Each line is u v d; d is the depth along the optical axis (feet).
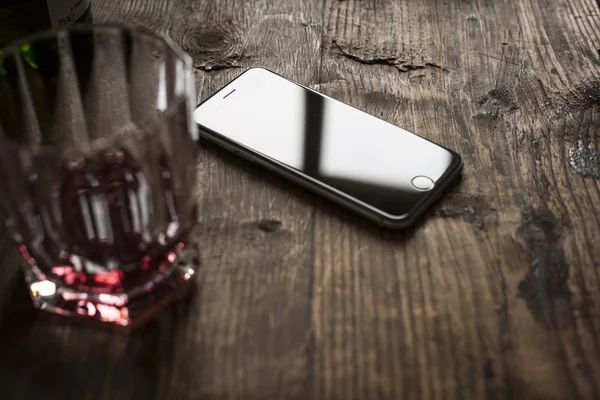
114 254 1.76
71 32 1.85
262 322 1.82
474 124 2.16
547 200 2.01
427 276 1.89
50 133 1.95
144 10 2.41
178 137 1.73
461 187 2.03
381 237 1.94
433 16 2.43
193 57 2.30
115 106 1.96
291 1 2.46
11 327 1.81
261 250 1.92
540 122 2.16
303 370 1.77
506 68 2.29
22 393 1.74
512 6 2.46
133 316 1.82
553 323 1.83
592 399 1.75
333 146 2.05
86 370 1.77
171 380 1.76
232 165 2.05
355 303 1.85
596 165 2.07
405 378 1.77
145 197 1.78
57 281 1.79
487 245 1.94
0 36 2.14
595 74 2.28
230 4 2.44
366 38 2.36
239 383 1.76
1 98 1.81
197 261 1.90
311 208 1.98
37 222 1.73
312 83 2.25
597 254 1.93
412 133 2.08
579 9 2.45
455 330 1.82
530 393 1.75
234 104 2.12
